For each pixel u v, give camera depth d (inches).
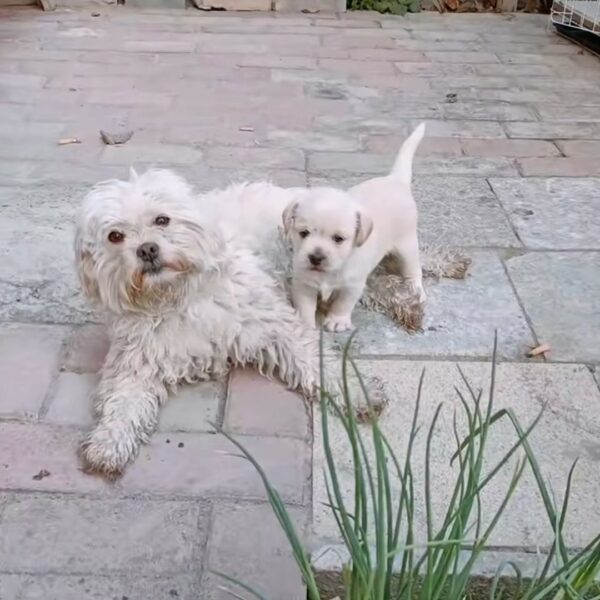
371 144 61.7
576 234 48.4
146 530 27.4
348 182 54.8
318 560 26.1
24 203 50.1
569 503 28.5
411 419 32.6
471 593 26.0
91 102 68.4
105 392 32.5
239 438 31.5
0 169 55.0
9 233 46.4
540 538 27.1
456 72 81.4
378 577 18.3
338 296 37.6
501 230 48.6
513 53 89.3
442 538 18.9
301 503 28.6
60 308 39.6
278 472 29.9
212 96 71.2
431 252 44.0
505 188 54.6
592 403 33.9
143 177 32.1
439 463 30.2
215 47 86.6
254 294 34.5
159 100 69.5
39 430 31.7
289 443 31.3
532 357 36.9
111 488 29.0
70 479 29.4
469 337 38.3
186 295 32.0
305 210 34.7
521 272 44.0
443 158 59.6
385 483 18.5
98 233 30.2
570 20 94.7
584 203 52.6
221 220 36.5
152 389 32.9
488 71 82.1
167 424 32.1
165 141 60.7
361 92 74.0
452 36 96.1
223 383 34.5
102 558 26.4
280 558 26.5
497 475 29.6
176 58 81.9
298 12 104.8
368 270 37.0
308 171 56.4
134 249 30.0
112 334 33.6
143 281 30.4
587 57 88.3
